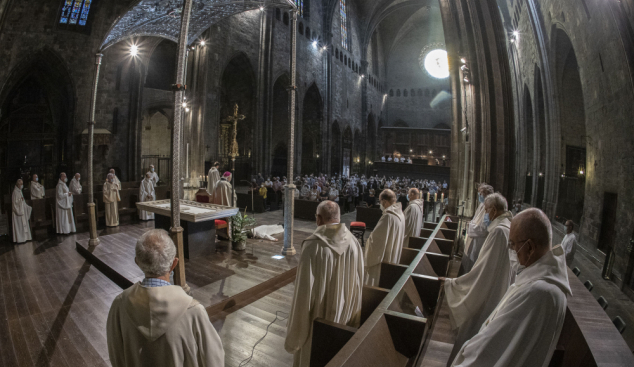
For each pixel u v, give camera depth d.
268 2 8.64
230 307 5.46
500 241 3.03
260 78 25.38
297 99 29.47
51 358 4.09
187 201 8.92
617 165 8.91
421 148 43.81
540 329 1.53
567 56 13.77
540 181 18.00
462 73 12.13
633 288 7.81
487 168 11.38
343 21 39.00
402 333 2.74
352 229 9.91
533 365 1.54
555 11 12.88
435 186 27.61
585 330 2.47
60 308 5.42
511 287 1.84
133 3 8.12
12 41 14.44
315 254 3.02
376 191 23.61
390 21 47.97
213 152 21.86
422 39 49.78
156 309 1.77
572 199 14.45
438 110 49.34
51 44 15.55
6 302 5.62
